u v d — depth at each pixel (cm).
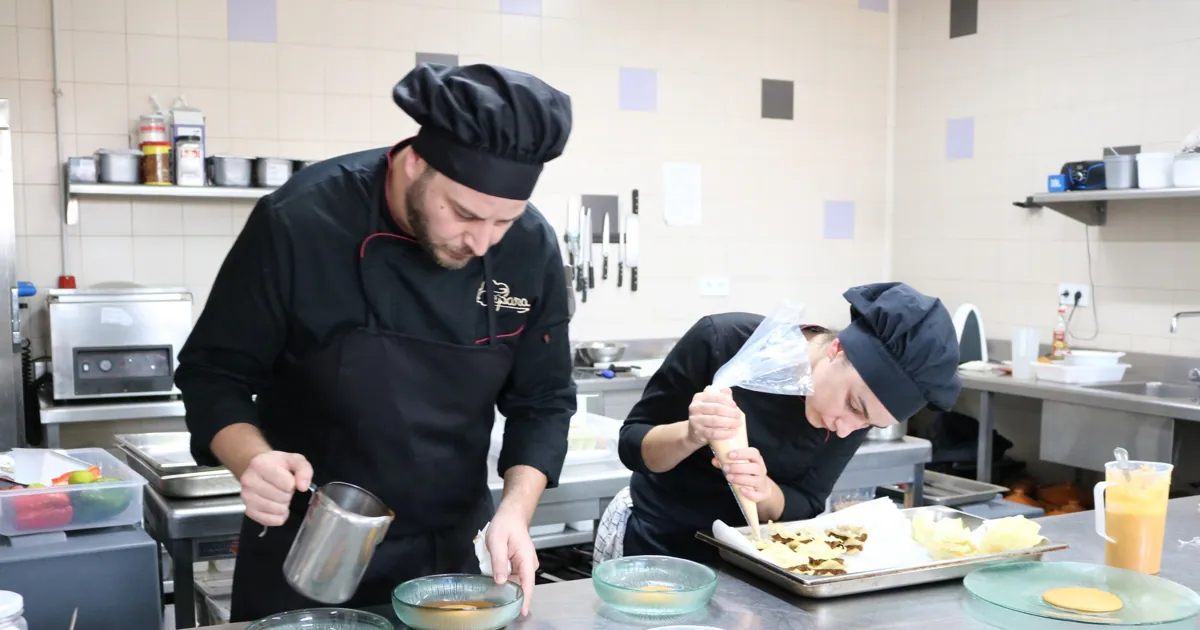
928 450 320
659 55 515
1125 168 412
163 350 380
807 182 556
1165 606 147
